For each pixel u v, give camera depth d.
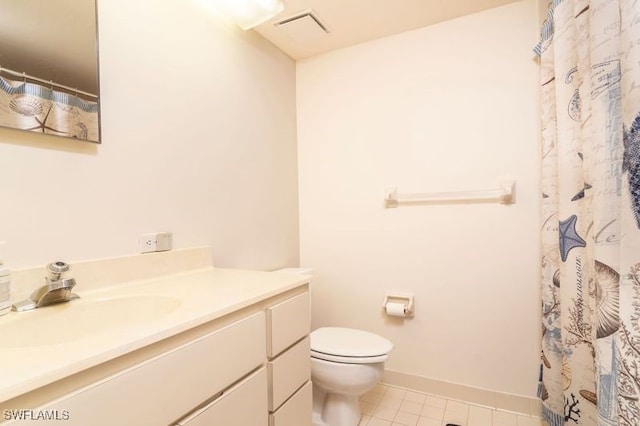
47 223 0.93
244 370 0.89
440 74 1.83
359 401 1.78
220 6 1.50
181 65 1.36
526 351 1.65
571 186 1.29
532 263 1.64
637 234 0.71
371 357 1.43
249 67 1.77
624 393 0.75
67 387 0.52
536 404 1.62
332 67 2.12
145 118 1.21
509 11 1.67
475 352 1.75
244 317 0.91
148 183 1.21
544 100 1.51
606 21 0.93
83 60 1.00
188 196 1.38
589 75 1.12
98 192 1.05
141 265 1.15
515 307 1.67
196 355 0.74
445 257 1.82
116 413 0.58
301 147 2.21
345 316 2.09
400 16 1.76
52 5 0.93
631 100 0.73
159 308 0.93
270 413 1.01
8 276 0.81
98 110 1.03
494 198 1.71
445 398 1.80
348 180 2.08
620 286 0.76
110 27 1.10
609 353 0.89
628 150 0.74
